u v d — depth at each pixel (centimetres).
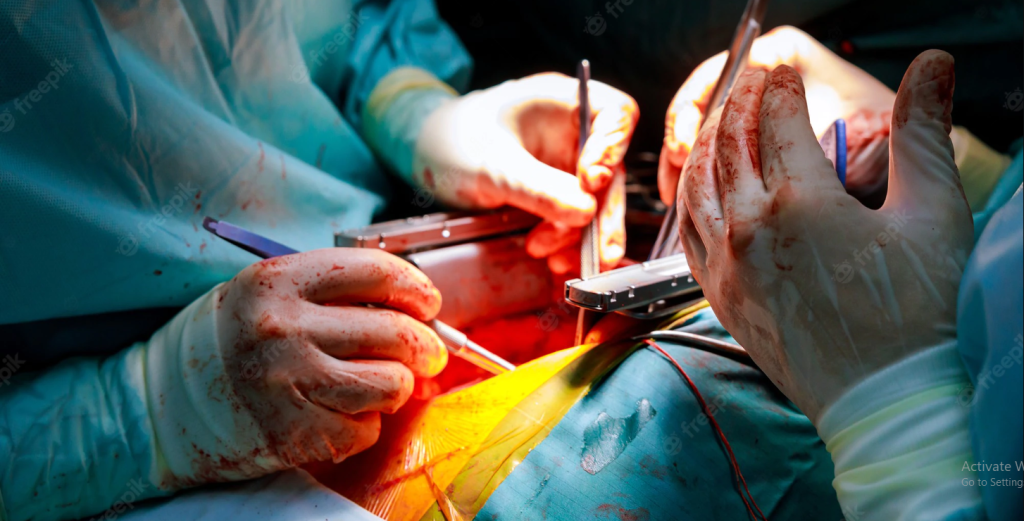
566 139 117
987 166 122
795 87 70
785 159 64
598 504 70
